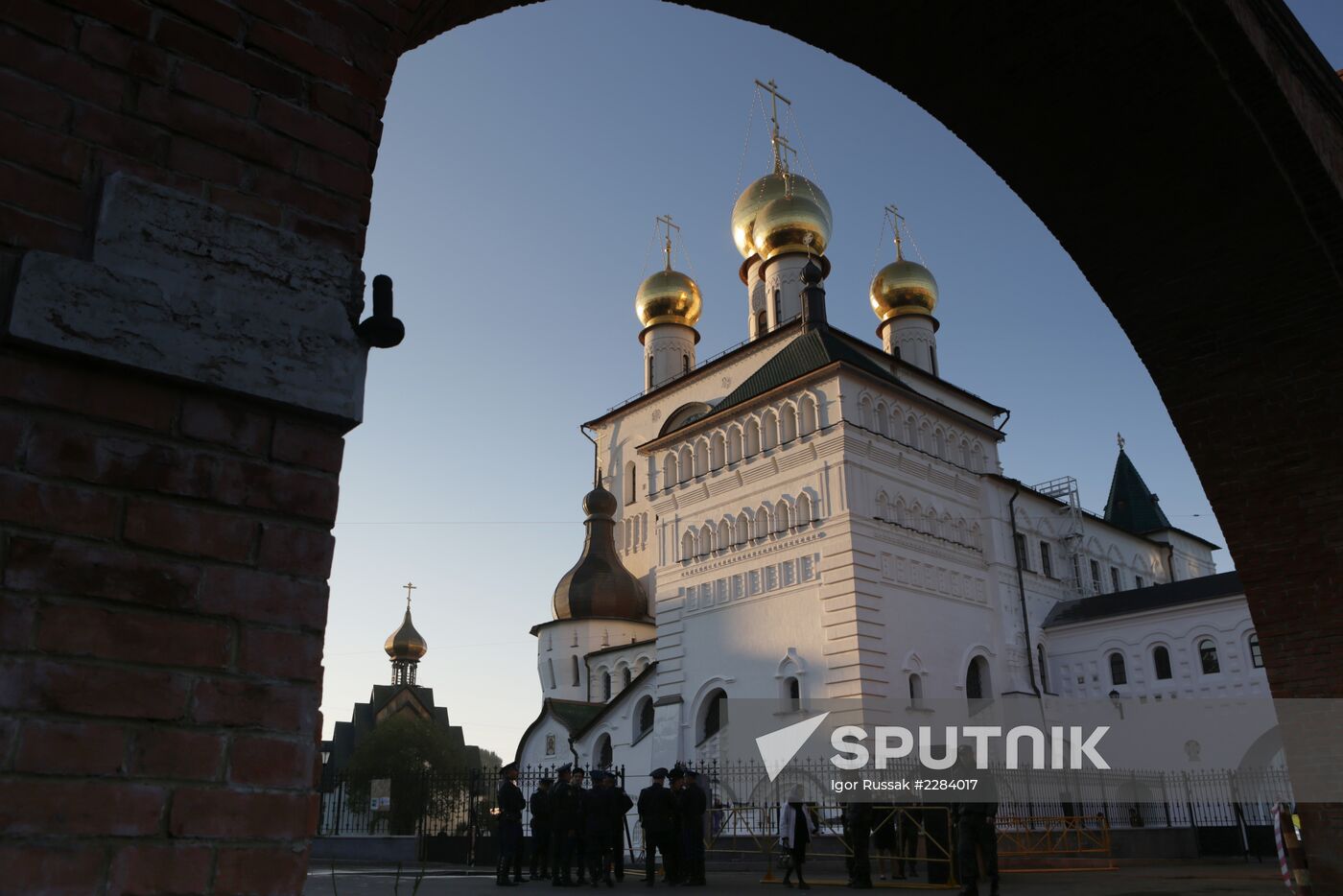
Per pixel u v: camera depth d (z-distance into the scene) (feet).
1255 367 31.22
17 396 9.05
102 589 9.07
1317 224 28.37
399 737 214.69
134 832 8.73
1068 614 143.95
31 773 8.34
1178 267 30.25
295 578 10.35
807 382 120.57
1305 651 31.81
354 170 11.70
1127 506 205.05
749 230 193.36
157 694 9.16
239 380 10.21
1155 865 86.48
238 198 10.68
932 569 122.31
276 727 9.80
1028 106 26.89
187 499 9.82
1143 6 23.67
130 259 9.73
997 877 46.93
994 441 143.13
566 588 178.19
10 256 9.21
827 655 110.01
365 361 11.33
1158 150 27.35
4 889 7.99
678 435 135.54
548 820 64.85
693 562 129.18
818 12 24.26
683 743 122.72
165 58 10.44
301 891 9.57
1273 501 32.14
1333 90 29.27
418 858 90.02
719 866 85.61
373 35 12.21
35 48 9.66
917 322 193.88
